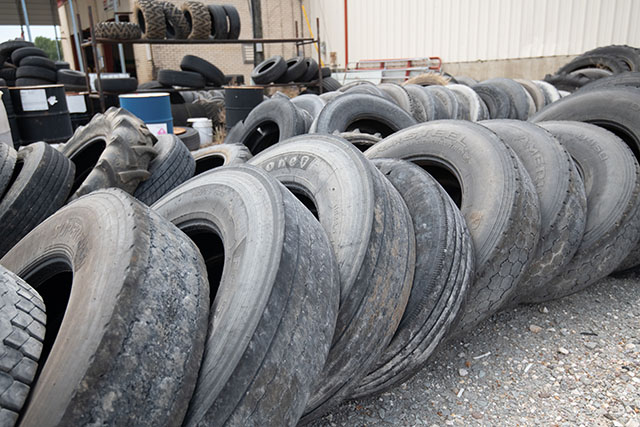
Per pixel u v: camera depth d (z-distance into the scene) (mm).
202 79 9086
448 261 1986
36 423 979
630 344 2277
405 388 2080
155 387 1091
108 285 1140
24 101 6477
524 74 11555
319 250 1578
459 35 12781
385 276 1734
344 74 15156
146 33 8617
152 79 16625
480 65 12453
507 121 3039
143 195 3355
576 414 1860
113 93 8414
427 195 2199
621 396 1936
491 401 1973
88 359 1019
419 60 13836
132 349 1069
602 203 2654
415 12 13820
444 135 2695
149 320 1126
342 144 2129
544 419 1850
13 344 1097
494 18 11867
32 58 9203
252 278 1362
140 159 3326
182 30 8891
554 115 3668
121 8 16875
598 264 2611
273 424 1249
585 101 3504
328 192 1978
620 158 2766
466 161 2504
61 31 21344
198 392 1187
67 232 1552
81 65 18625
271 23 17891
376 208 1804
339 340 1599
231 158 3557
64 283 1891
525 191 2256
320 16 17641
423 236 2080
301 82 10219
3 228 2832
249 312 1282
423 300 1918
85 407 984
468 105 5902
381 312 1713
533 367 2164
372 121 4492
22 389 1062
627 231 2604
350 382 1705
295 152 2301
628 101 3264
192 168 3697
